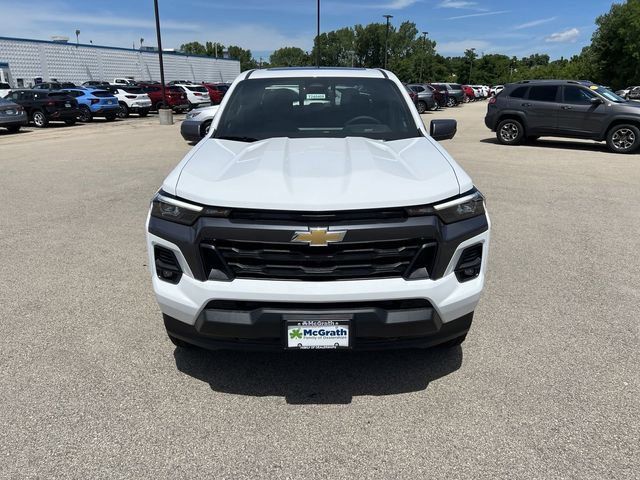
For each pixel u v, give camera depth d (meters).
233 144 3.35
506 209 6.92
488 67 101.19
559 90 13.38
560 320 3.69
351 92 3.96
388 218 2.44
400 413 2.66
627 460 2.30
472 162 11.08
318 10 36.09
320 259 2.42
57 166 10.49
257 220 2.42
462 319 2.70
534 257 5.03
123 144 14.53
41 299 4.02
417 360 3.17
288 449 2.39
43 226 6.05
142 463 2.29
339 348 2.49
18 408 2.67
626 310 3.85
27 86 39.56
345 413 2.66
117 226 6.05
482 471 2.25
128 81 38.66
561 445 2.40
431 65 83.38
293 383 2.93
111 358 3.17
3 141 15.59
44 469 2.25
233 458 2.33
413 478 2.22
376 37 114.44
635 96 45.75
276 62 147.50
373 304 2.46
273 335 2.49
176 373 3.02
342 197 2.41
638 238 5.65
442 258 2.50
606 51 57.69
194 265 2.51
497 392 2.83
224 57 68.62
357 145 3.15
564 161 11.28
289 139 3.37
